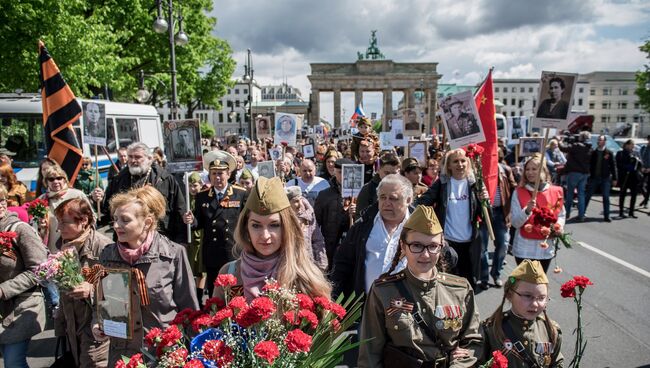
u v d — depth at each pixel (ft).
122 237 9.46
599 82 347.15
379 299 8.48
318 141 68.03
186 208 18.48
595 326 17.76
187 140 20.03
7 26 46.55
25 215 18.34
